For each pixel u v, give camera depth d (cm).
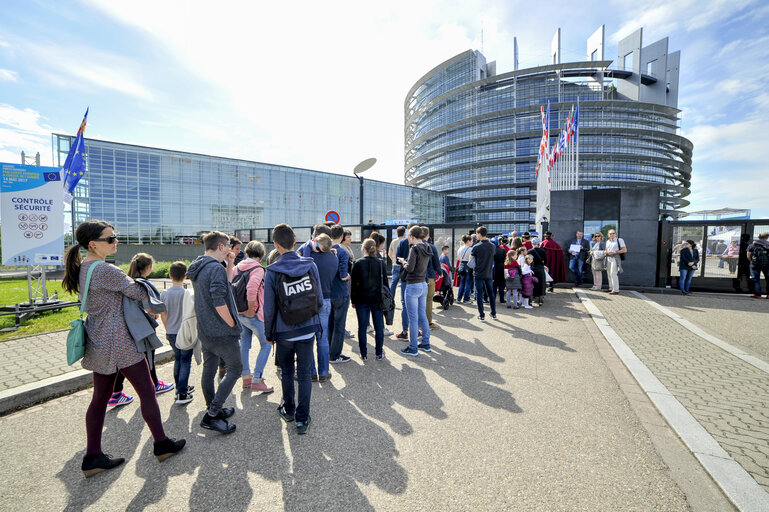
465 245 952
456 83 9238
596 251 1085
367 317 500
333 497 224
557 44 7988
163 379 431
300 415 302
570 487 230
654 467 251
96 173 3300
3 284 1445
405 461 262
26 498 225
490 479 239
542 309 839
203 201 3938
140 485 238
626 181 7825
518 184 8025
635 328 646
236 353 305
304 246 455
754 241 998
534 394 377
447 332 637
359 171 1150
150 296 254
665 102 8875
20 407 356
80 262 245
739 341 573
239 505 218
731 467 243
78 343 233
